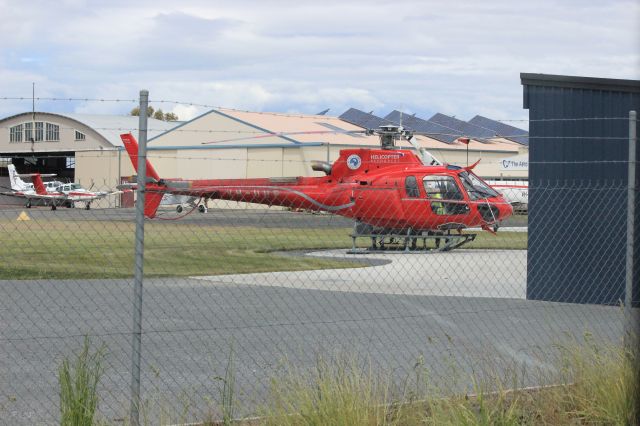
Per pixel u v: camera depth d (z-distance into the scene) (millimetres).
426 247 29422
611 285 14469
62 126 80625
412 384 7992
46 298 15086
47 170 87125
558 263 14945
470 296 15930
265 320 12922
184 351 10414
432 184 27469
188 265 21172
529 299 15250
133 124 82625
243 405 7543
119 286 16797
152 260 22219
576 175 14758
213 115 63531
